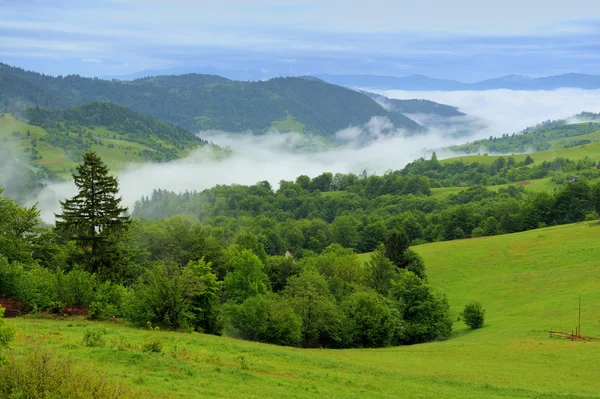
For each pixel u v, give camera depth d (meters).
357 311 63.84
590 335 56.50
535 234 120.31
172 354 29.27
